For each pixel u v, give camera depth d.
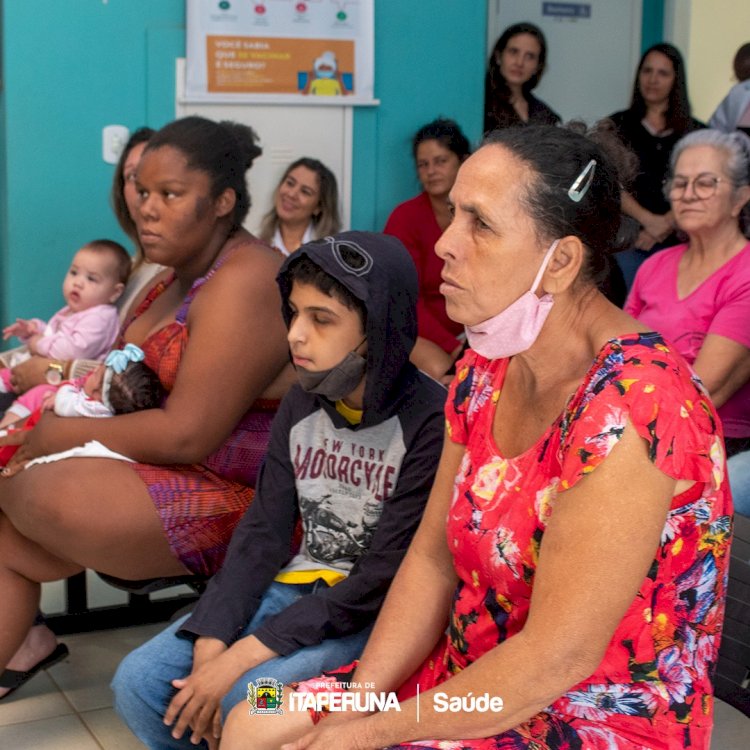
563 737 1.42
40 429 2.40
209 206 2.35
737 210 2.97
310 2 4.80
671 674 1.43
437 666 1.68
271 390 2.37
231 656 1.84
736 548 1.93
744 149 2.95
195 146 2.33
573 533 1.34
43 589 3.32
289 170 4.72
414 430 1.92
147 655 1.93
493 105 5.40
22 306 4.64
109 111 4.63
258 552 2.01
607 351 1.40
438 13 5.06
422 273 4.75
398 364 1.90
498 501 1.48
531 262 1.41
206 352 2.25
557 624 1.34
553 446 1.43
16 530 2.38
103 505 2.22
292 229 4.78
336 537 2.01
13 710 2.53
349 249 1.87
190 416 2.25
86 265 3.39
